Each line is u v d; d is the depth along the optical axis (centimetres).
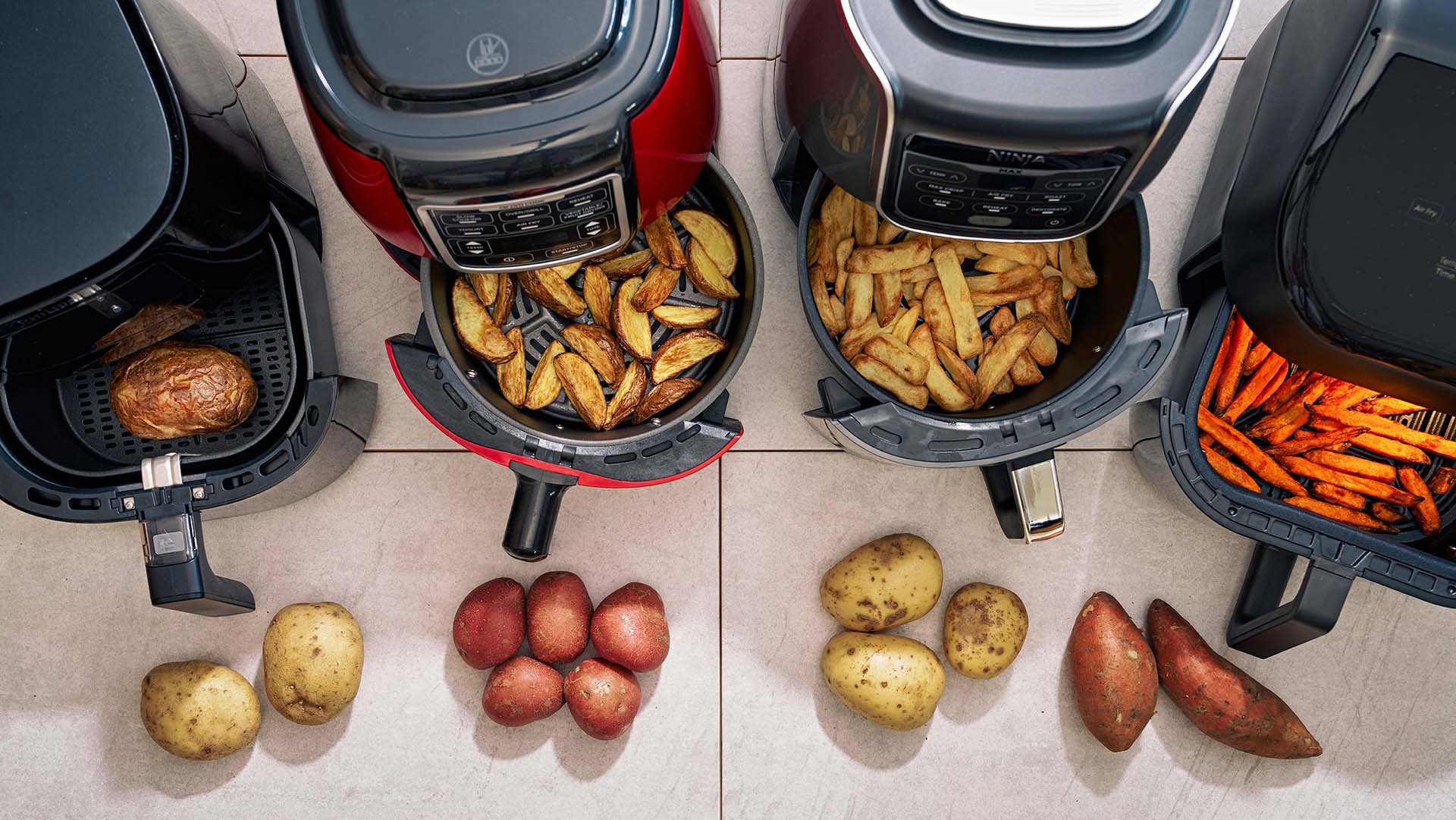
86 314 70
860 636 88
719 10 90
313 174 90
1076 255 81
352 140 57
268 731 90
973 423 74
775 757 92
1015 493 78
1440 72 68
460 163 56
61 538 89
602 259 80
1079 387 75
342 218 90
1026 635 92
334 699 85
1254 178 77
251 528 89
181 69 67
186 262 71
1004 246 82
